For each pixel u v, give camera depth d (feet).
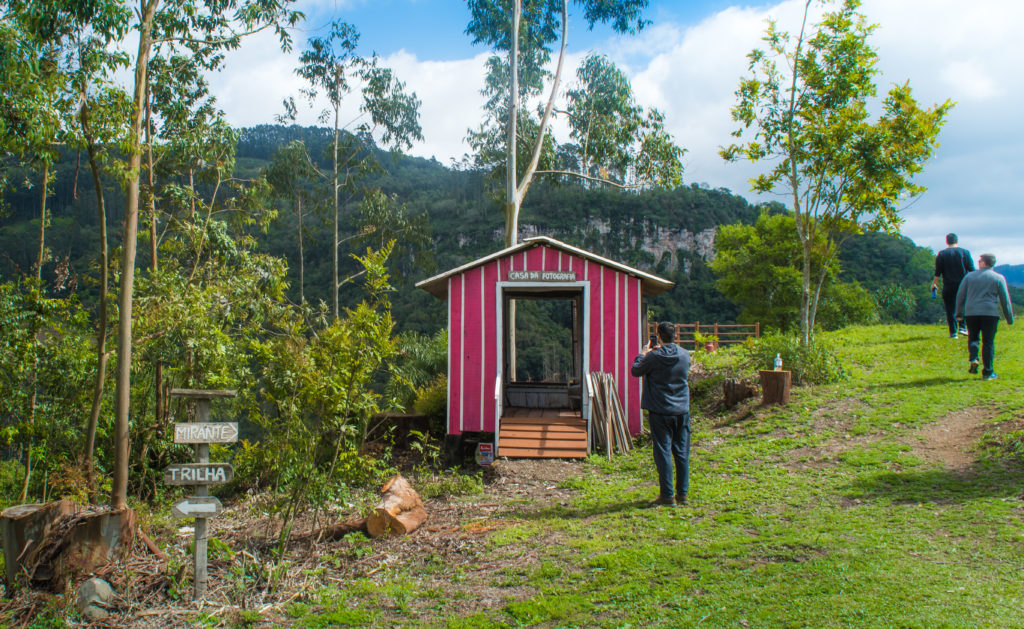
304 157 90.02
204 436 16.72
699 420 37.40
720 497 22.86
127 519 19.83
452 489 28.91
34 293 28.60
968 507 18.67
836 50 42.06
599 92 78.33
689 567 16.44
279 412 20.61
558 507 24.13
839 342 51.96
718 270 165.99
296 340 20.67
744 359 49.70
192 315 31.27
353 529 22.44
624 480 28.30
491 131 79.51
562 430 35.94
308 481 20.63
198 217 42.78
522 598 15.87
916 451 25.29
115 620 16.14
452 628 14.39
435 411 43.62
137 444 33.35
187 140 43.19
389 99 91.81
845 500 21.09
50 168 30.99
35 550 18.25
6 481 31.19
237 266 41.52
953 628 11.74
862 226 44.29
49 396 29.78
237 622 15.70
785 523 19.34
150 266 39.63
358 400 21.38
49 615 16.39
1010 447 23.16
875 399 32.83
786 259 152.56
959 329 46.55
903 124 41.27
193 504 16.78
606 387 36.47
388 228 94.79
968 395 30.71
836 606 13.19
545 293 45.42
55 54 23.47
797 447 28.48
